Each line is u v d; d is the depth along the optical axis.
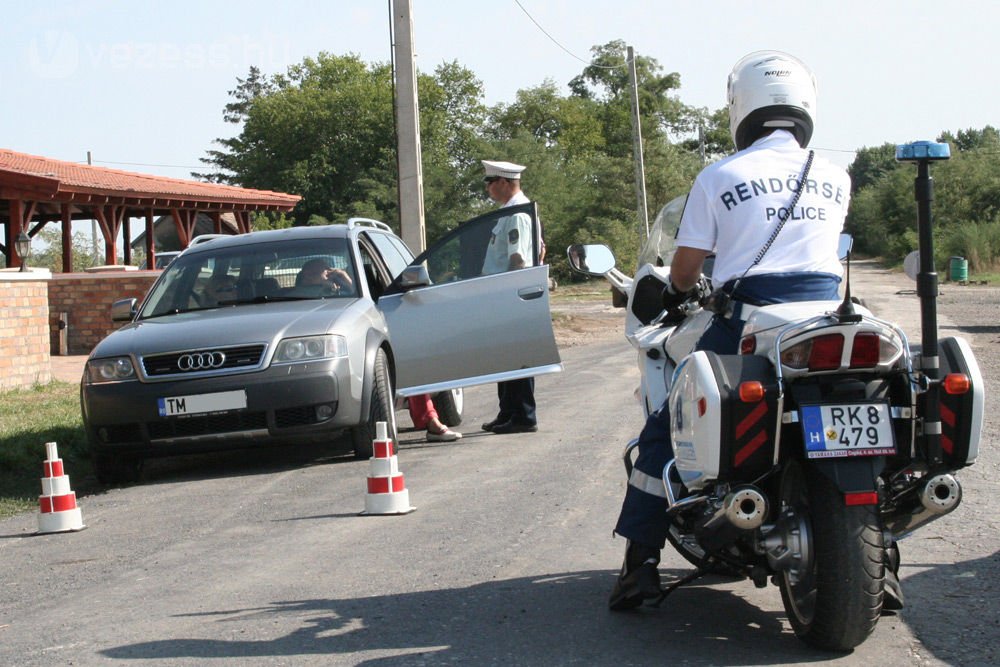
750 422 3.70
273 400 8.27
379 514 6.75
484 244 9.57
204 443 8.36
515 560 5.47
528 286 9.45
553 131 88.38
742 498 3.60
